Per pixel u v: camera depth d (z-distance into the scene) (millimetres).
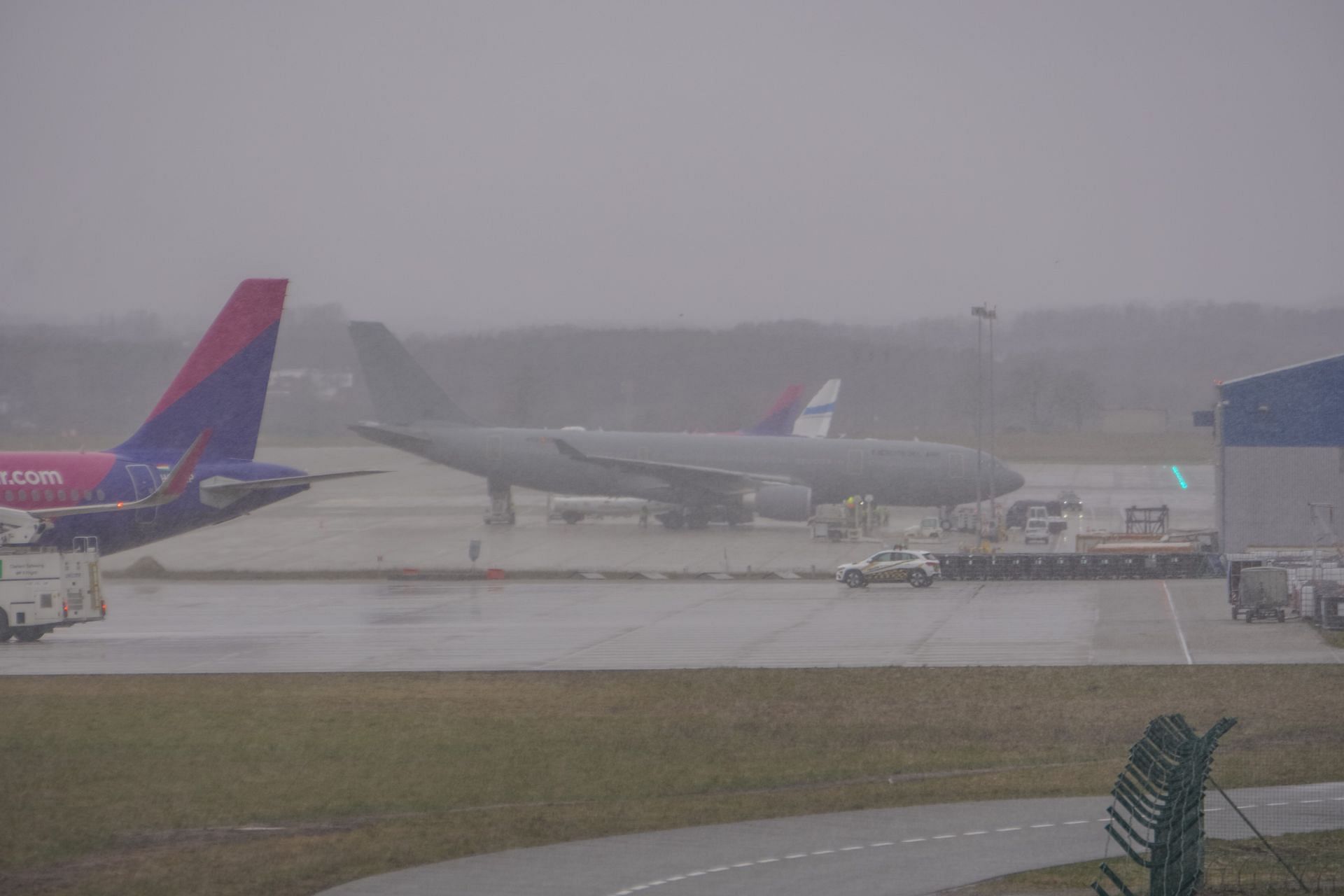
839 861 75000
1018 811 86812
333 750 108375
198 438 188125
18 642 171000
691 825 83812
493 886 70875
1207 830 80375
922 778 98312
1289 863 72812
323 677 143500
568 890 70188
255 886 71812
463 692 134125
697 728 116938
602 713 123812
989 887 69562
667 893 69375
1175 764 68188
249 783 97500
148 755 107062
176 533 196125
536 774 100250
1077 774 98625
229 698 131500
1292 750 105000
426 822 85750
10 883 73312
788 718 121000
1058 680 138250
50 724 119125
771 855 76438
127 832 84312
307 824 86188
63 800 92938
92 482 188875
